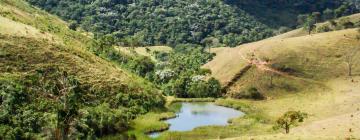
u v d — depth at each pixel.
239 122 123.12
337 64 175.50
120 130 105.94
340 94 146.62
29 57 119.69
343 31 199.25
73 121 81.38
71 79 98.00
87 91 119.12
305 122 114.06
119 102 122.56
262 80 169.25
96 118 101.81
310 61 179.00
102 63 145.38
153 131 109.81
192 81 169.00
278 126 102.50
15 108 94.81
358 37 190.12
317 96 151.00
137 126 111.25
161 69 196.62
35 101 100.00
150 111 128.62
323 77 169.62
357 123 87.31
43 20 193.12
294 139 72.75
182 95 164.25
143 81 154.12
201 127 113.44
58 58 126.88
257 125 118.25
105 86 125.88
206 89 164.88
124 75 144.25
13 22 138.00
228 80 173.25
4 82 101.62
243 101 155.62
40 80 109.56
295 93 160.88
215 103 152.88
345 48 184.00
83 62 133.50
